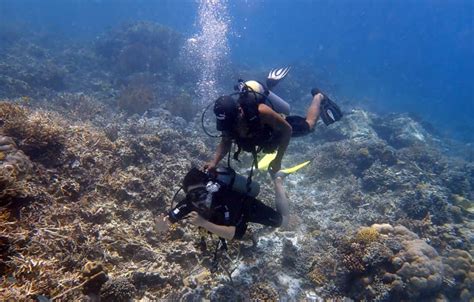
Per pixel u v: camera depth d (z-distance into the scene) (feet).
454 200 33.76
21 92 47.50
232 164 31.14
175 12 370.73
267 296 16.02
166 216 13.38
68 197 17.79
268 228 21.95
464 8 377.50
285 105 14.64
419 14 452.76
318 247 20.93
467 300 19.33
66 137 20.54
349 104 85.76
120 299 13.14
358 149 37.99
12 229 13.46
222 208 12.76
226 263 17.44
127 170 21.57
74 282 12.55
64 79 60.44
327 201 30.32
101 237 15.85
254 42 274.77
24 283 11.52
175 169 23.84
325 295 17.98
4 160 15.64
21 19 155.33
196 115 48.98
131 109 47.11
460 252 21.50
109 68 71.41
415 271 17.48
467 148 82.58
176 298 14.25
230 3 498.69
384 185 32.86
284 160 38.40
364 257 18.30
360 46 408.05
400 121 59.52
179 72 68.23
